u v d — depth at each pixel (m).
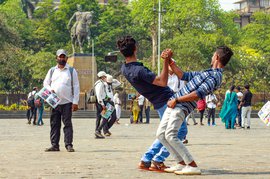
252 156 11.85
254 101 66.38
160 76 8.73
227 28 88.81
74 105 13.26
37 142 16.69
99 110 18.91
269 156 11.87
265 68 72.62
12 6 94.69
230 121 27.75
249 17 143.25
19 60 71.94
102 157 11.61
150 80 8.76
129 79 8.96
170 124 8.56
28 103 33.03
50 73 13.40
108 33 83.50
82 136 20.44
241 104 28.33
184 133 9.02
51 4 92.06
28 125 31.86
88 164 10.16
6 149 13.84
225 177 8.24
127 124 34.09
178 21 77.44
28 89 75.94
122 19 86.38
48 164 10.16
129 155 12.12
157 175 8.55
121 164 10.16
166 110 8.70
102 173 8.78
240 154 12.38
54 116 13.28
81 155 12.12
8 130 25.44
